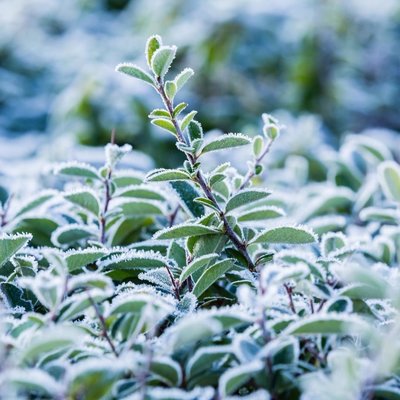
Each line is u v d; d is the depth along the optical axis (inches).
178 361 23.8
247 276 26.4
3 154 53.2
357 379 22.4
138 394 22.4
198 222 26.2
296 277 23.5
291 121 56.5
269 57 71.5
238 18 70.2
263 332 23.2
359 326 22.8
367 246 29.5
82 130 57.2
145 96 57.9
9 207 31.0
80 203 28.2
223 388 22.3
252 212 26.9
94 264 28.4
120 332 24.1
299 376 23.6
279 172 42.0
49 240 30.0
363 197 34.6
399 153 50.3
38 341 22.3
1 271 27.4
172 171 25.7
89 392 22.2
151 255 26.3
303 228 25.8
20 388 22.3
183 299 25.5
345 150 37.9
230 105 68.4
